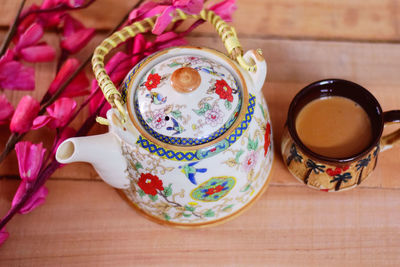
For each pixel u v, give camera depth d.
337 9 0.64
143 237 0.55
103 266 0.54
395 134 0.52
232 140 0.45
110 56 0.62
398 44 0.62
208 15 0.50
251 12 0.64
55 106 0.51
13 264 0.53
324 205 0.56
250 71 0.47
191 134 0.44
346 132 0.53
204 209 0.51
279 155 0.58
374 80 0.60
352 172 0.51
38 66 0.61
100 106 0.53
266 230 0.55
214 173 0.46
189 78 0.44
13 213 0.51
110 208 0.56
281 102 0.59
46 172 0.52
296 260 0.53
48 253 0.54
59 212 0.55
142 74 0.47
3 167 0.57
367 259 0.53
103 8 0.64
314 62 0.61
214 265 0.53
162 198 0.50
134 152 0.46
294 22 0.63
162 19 0.47
